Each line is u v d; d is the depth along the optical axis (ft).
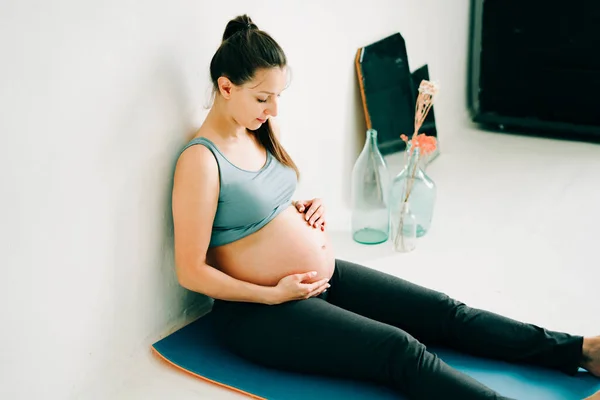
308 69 7.53
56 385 5.00
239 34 4.97
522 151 10.84
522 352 5.42
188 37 5.51
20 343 4.62
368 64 8.75
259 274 5.52
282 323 5.24
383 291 5.67
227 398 5.30
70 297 4.94
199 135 5.33
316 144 8.02
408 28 9.83
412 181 7.44
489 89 11.52
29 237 4.50
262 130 5.61
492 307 6.63
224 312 5.59
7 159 4.22
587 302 6.66
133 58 4.98
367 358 5.06
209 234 5.30
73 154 4.66
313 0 7.38
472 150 11.01
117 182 5.10
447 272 7.27
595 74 10.52
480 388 4.68
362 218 7.91
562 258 7.53
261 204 5.39
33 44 4.21
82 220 4.88
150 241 5.61
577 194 9.16
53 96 4.42
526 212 8.72
